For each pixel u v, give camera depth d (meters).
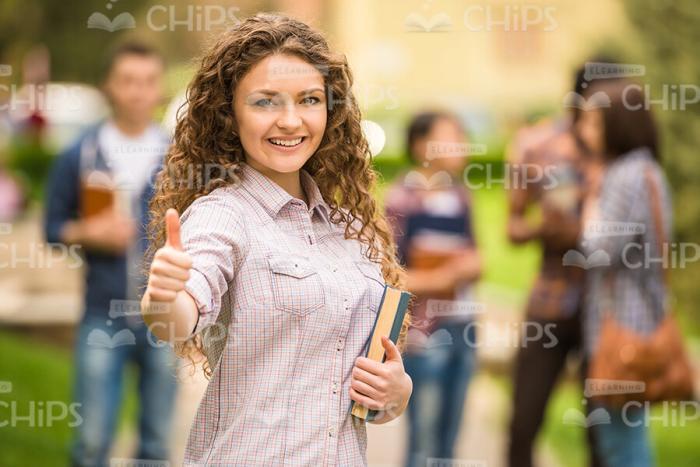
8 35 11.27
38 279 11.69
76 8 11.15
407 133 10.34
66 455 10.69
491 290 10.54
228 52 5.03
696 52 11.09
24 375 11.25
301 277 4.73
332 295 4.79
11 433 10.84
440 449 10.29
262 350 4.71
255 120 4.92
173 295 4.21
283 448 4.68
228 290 4.78
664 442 10.59
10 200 11.55
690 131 11.25
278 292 4.69
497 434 10.56
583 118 10.32
